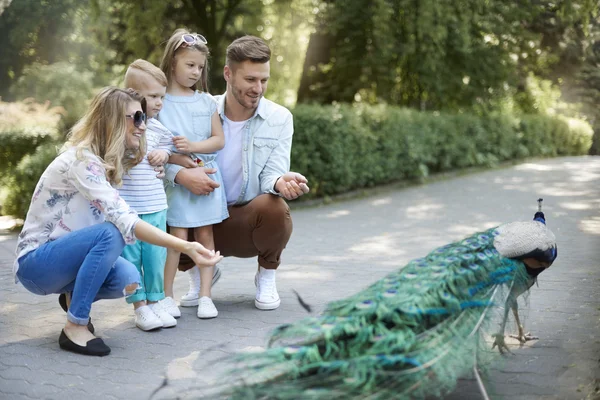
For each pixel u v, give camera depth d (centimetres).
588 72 2856
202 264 380
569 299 528
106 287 429
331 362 258
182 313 516
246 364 263
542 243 337
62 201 418
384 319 281
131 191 460
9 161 1012
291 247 816
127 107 421
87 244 409
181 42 493
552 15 2123
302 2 1788
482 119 1939
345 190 1345
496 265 330
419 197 1319
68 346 427
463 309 305
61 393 362
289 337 274
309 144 1236
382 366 261
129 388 367
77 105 1480
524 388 352
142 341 447
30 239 418
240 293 582
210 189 492
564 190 1387
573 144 2602
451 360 283
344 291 585
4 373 392
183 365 401
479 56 1838
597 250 742
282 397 246
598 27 2289
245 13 1705
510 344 416
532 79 2511
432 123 1655
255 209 502
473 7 1691
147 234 393
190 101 500
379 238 871
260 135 511
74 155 409
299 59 1938
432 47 1678
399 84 1889
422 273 314
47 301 560
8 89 2005
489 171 1847
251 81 489
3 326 487
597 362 384
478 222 989
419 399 277
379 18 1620
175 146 489
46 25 1986
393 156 1455
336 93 1858
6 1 1986
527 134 2219
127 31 1473
